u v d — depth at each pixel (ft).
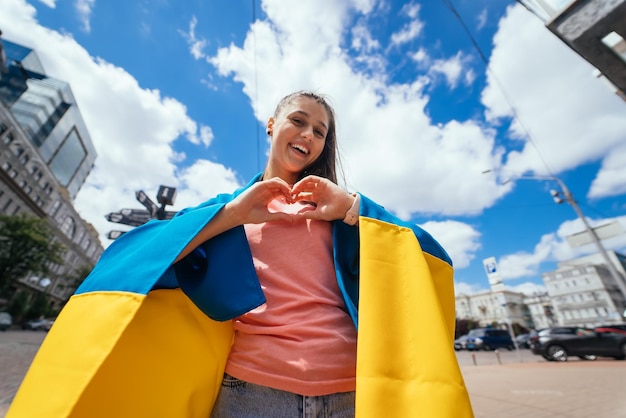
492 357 45.06
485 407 11.84
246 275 2.53
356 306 2.86
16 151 120.78
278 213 3.05
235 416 2.37
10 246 92.43
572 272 174.60
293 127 3.93
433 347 2.02
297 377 2.31
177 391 2.46
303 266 2.98
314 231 3.22
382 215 2.81
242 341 2.72
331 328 2.58
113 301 2.13
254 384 2.41
